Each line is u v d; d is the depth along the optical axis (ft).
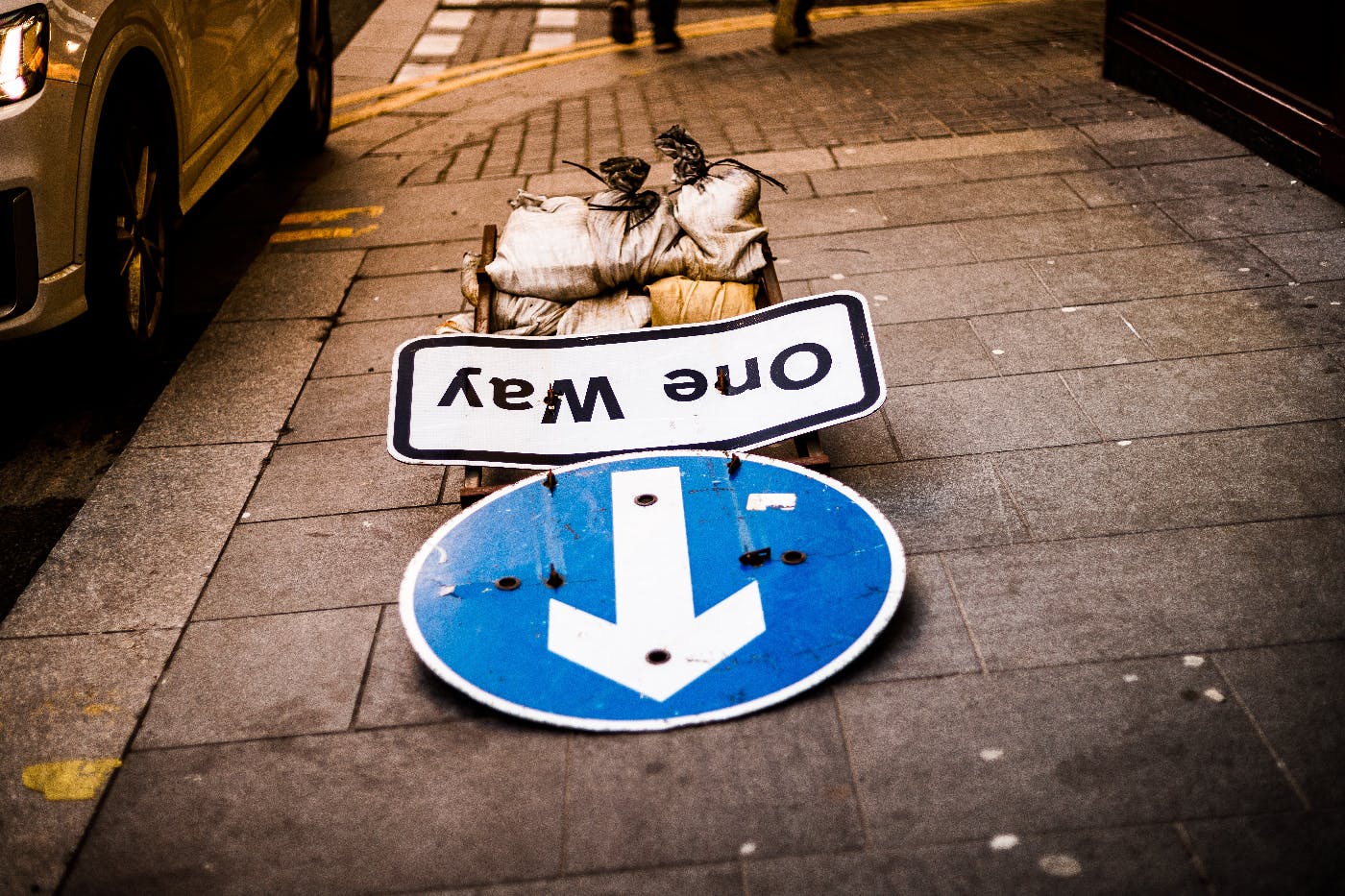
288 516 12.38
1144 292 15.52
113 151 14.67
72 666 10.43
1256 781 8.24
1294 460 11.75
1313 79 18.29
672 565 10.36
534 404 12.26
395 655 10.21
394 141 25.89
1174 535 10.85
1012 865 7.79
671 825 8.30
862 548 10.35
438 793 8.74
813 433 12.01
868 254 17.51
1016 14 34.27
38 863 8.48
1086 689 9.19
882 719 9.05
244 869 8.27
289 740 9.36
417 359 12.41
